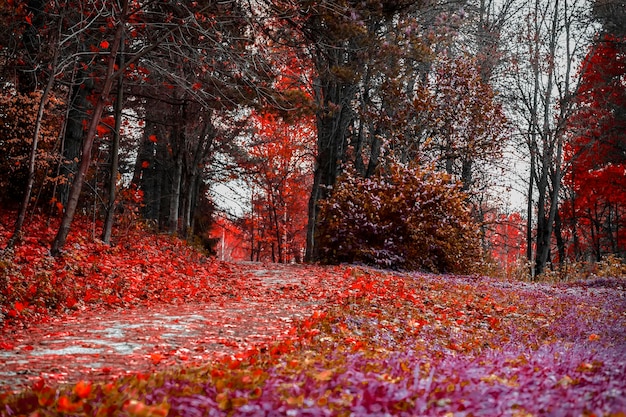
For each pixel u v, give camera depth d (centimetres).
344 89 2706
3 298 1070
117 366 700
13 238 1516
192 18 1605
